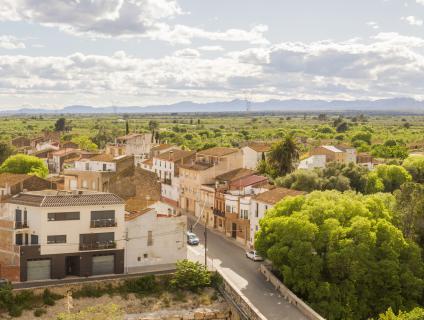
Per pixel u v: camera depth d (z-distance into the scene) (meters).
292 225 77.81
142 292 78.19
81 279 78.19
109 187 111.56
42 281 77.25
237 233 102.69
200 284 79.62
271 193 97.12
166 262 85.75
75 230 79.31
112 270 81.94
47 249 77.81
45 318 70.88
